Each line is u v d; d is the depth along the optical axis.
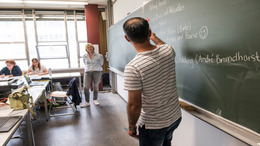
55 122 3.15
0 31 5.60
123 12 3.85
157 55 1.00
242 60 0.96
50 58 6.11
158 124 1.04
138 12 2.48
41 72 4.84
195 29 1.33
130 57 3.03
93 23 5.52
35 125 3.04
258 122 0.91
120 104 4.10
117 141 2.45
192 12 1.34
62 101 3.92
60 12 5.98
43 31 5.96
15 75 4.55
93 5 5.48
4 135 1.26
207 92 1.28
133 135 1.20
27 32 5.83
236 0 0.96
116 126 2.93
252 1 0.87
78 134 2.69
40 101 3.81
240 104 1.01
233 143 1.24
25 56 5.89
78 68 6.10
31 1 4.72
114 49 4.18
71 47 6.29
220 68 1.12
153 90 1.00
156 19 1.94
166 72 1.03
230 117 1.09
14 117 1.57
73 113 3.53
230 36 1.02
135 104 1.03
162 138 1.11
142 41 1.01
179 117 1.14
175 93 1.11
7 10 5.55
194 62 1.39
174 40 1.63
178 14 1.53
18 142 2.49
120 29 3.53
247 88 0.95
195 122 1.67
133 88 0.99
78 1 5.09
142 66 0.96
